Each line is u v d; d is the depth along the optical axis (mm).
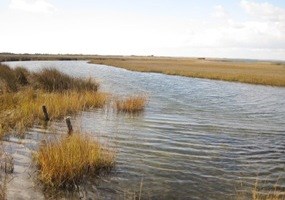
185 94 32469
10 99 18812
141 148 13336
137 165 11289
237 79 51125
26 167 10500
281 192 9609
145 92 32344
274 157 13047
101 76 49344
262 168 11672
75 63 95125
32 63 78125
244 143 14953
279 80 49625
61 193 8898
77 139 10961
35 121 16594
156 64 100125
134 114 20547
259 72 67812
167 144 14148
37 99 19547
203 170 11188
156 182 9969
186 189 9594
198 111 22953
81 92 23859
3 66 28828
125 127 16906
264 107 26719
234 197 9164
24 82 25391
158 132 16203
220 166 11672
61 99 19859
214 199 9016
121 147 13297
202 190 9570
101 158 10789
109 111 20984
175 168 11227
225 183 10141
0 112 16469
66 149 10133
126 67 77625
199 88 38781
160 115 20594
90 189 9219
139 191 9289
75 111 19859
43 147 10984
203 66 92688
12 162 10719
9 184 9211
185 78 52969
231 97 31984
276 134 17094
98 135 14984
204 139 15312
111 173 10414
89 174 10141
